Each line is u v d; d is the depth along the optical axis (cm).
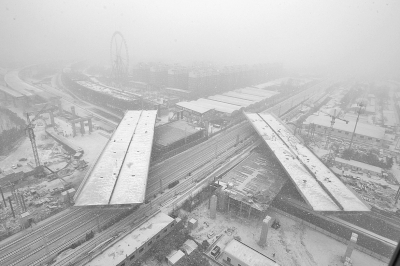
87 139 10850
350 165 9119
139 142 9094
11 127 12050
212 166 9138
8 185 7344
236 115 14562
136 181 6694
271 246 5778
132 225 6131
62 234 5778
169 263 5156
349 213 6150
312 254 5625
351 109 16838
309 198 6525
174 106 16575
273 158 9350
